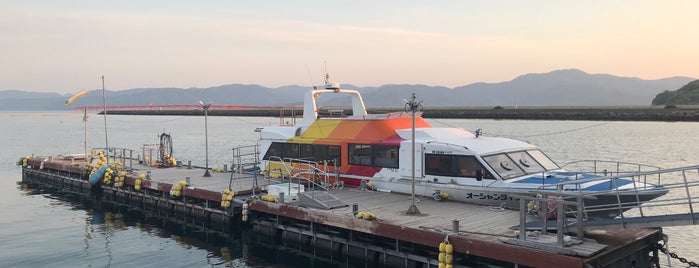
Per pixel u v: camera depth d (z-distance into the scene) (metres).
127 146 67.25
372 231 15.35
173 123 154.75
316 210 17.19
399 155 19.58
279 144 24.30
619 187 15.09
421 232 14.12
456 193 17.89
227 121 163.50
